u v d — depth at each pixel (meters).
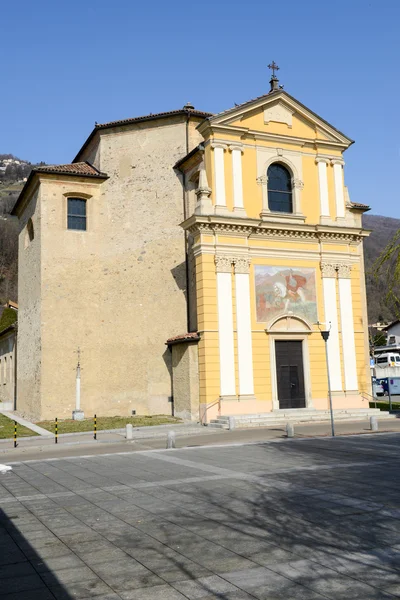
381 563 7.19
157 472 14.84
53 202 32.66
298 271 31.39
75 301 32.28
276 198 32.16
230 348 28.84
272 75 33.44
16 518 10.30
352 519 9.37
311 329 31.06
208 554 7.77
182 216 33.09
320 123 33.16
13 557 7.94
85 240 33.06
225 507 10.49
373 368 38.50
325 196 32.88
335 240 32.38
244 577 6.85
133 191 33.75
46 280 31.81
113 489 12.74
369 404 32.84
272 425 27.64
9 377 42.88
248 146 31.34
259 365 29.45
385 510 9.91
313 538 8.35
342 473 13.75
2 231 111.94
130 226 33.47
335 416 29.38
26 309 36.03
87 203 33.56
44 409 30.73
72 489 12.98
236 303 29.36
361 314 33.09
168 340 31.23
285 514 9.83
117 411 31.91
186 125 33.81
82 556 7.90
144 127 34.19
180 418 29.98
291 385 30.30
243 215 30.22
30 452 21.17
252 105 31.33
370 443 19.73
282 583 6.61
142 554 7.89
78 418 30.28
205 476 13.90
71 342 31.81
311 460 16.06
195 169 32.06
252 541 8.30
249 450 18.62
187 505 10.79
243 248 29.92
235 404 28.39
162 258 32.84
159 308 32.41
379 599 6.07
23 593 6.56
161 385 31.80
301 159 32.75
